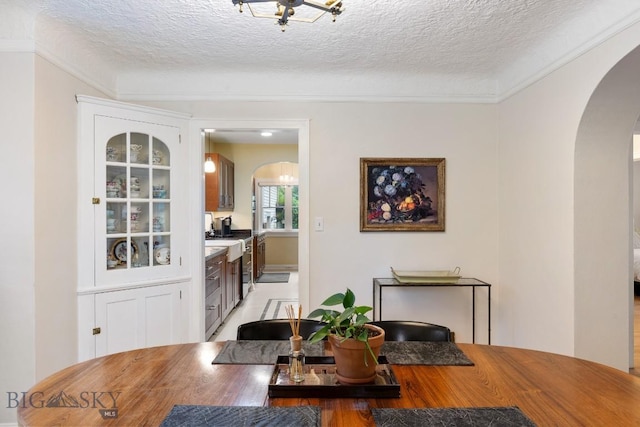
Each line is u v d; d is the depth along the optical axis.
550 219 2.53
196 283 3.08
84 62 2.63
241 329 1.79
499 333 3.19
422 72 3.06
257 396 1.19
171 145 2.96
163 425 1.01
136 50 2.62
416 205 3.17
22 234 2.15
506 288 3.08
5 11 2.08
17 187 2.15
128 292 2.76
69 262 2.48
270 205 8.41
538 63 2.61
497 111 3.19
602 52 2.06
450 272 3.05
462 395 1.20
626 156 2.31
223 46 2.57
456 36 2.42
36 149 2.17
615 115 2.22
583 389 1.24
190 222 3.07
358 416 1.07
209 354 1.54
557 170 2.45
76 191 2.55
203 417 1.06
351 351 1.21
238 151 6.48
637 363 3.16
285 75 3.10
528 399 1.17
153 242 2.92
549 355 1.54
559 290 2.44
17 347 2.15
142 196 2.86
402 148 3.17
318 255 3.15
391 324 1.87
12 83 2.14
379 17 2.18
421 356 1.53
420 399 1.17
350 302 1.27
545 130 2.57
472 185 3.19
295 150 6.50
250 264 6.10
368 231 3.16
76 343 2.55
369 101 3.14
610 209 2.32
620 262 2.34
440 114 3.18
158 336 2.90
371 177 3.16
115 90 3.05
